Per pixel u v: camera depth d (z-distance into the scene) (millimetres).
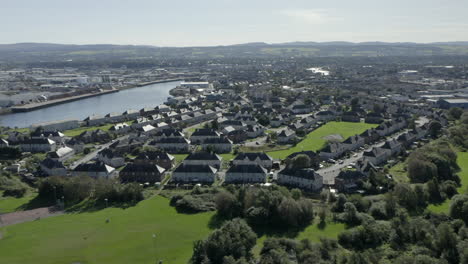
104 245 198375
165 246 195500
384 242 194125
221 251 177750
